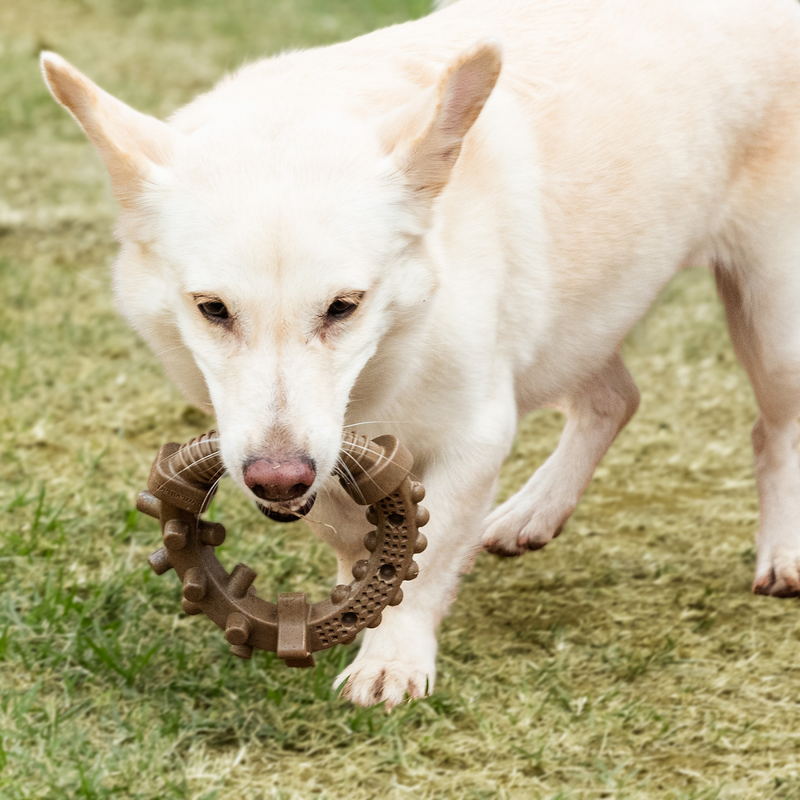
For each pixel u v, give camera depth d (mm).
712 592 5363
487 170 4336
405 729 4223
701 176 4934
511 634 4996
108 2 20031
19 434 6855
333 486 4461
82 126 3840
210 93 4426
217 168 3779
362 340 3799
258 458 3553
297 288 3631
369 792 3871
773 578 5254
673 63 4895
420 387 4215
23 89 14547
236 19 18719
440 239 4121
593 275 4742
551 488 5664
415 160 3787
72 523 5762
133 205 3875
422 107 3910
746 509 6293
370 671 4352
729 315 5438
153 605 5070
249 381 3646
